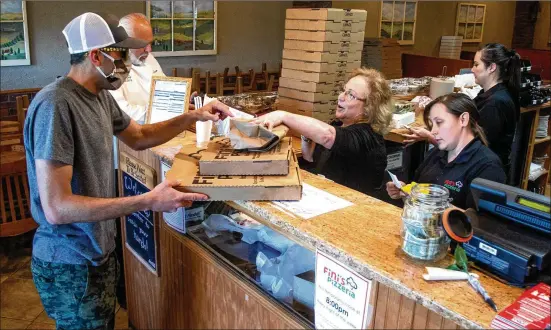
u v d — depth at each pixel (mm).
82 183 1877
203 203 2318
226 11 6578
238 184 1700
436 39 9492
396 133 3365
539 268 1253
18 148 4012
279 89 3164
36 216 1967
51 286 2016
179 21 6156
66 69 5332
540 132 5246
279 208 1722
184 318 2475
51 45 5160
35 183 1889
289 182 1725
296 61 3016
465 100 2199
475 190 1410
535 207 1276
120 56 1878
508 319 1128
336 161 2361
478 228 1368
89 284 2020
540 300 1194
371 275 1373
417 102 4152
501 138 3232
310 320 1735
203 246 2223
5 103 4879
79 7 5293
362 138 2311
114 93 3422
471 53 9406
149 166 2498
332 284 1573
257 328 1941
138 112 3396
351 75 2500
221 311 2145
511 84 3324
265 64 7086
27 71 5047
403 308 1374
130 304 3078
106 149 1991
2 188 3908
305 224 1611
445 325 1279
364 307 1480
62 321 2076
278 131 2000
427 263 1390
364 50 7062
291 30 3016
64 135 1749
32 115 1765
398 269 1362
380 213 1711
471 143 2203
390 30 8469
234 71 6871
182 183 1710
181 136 2627
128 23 3203
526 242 1284
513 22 11133
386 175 3594
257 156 1795
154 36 5992
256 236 2207
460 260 1350
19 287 3684
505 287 1288
